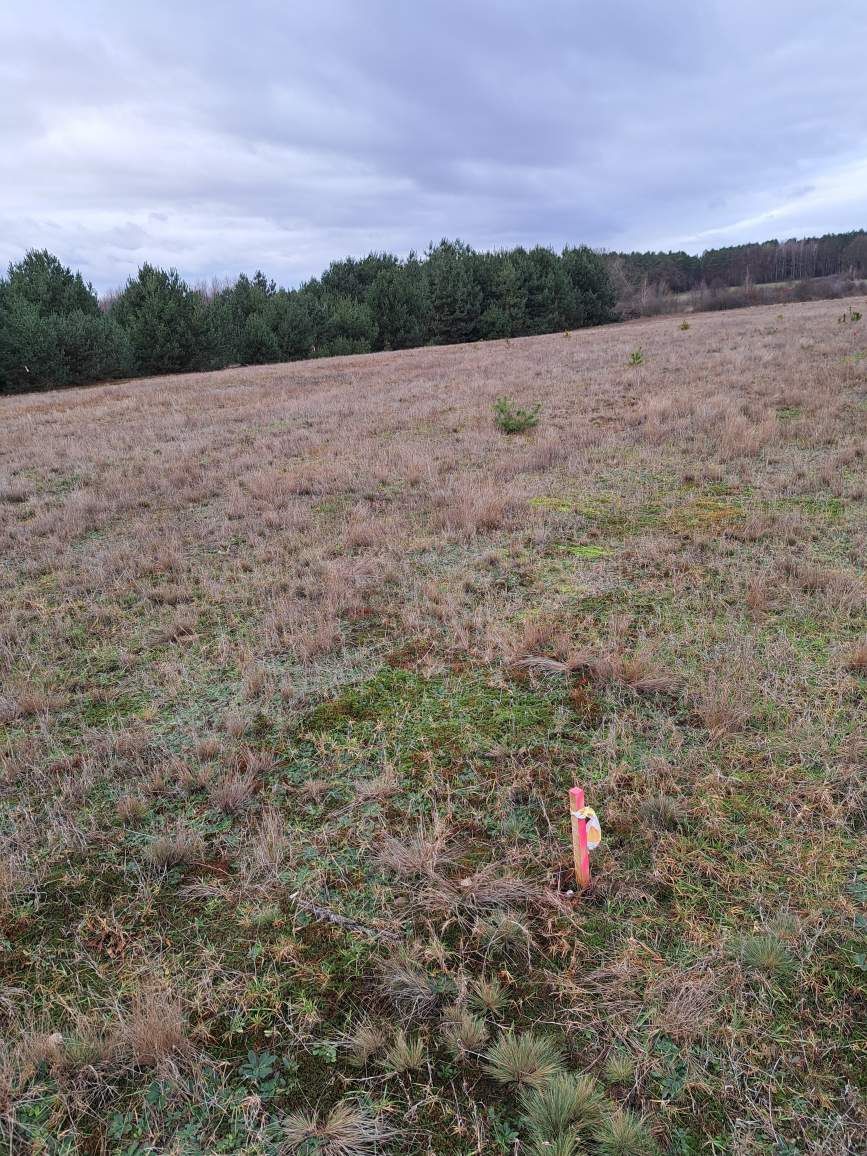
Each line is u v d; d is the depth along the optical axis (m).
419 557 6.25
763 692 3.78
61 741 3.89
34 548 7.33
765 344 18.97
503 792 3.23
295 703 4.07
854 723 3.47
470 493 7.70
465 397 15.18
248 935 2.61
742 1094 1.98
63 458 11.88
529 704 3.90
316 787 3.31
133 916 2.72
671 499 7.40
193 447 11.87
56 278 36.91
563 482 8.34
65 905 2.79
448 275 52.09
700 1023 2.16
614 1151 1.83
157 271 38.25
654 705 3.80
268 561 6.52
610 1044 2.13
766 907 2.55
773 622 4.57
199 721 3.98
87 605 5.76
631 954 2.40
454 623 4.79
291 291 54.91
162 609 5.53
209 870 2.93
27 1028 2.29
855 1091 1.96
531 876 2.78
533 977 2.37
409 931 2.57
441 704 3.97
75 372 32.41
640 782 3.22
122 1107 2.06
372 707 3.99
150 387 24.06
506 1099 2.02
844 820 2.91
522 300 53.19
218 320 39.69
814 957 2.35
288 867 2.91
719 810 3.01
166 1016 2.21
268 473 9.55
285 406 16.16
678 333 28.16
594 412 12.30
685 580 5.32
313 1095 2.06
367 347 46.03
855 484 7.08
